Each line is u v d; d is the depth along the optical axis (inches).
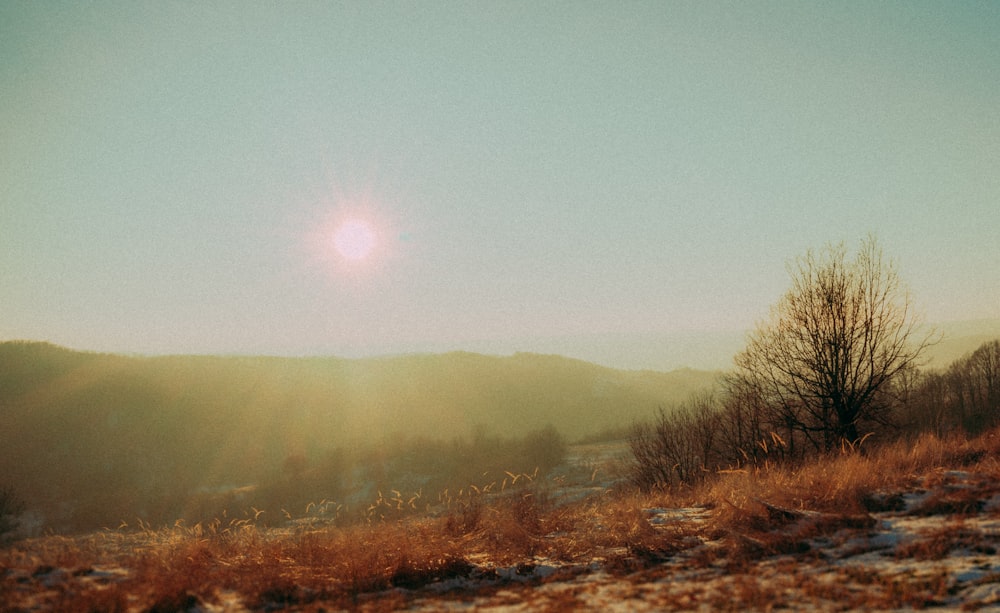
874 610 205.5
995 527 281.7
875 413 758.5
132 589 286.4
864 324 727.7
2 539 863.1
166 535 441.1
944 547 263.3
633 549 353.1
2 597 257.0
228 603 284.4
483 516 463.5
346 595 300.4
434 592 304.5
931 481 383.9
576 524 461.4
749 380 821.9
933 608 201.6
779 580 251.3
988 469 392.2
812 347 756.0
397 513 525.3
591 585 287.4
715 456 905.5
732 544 328.2
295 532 456.4
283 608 279.0
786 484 422.3
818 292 753.0
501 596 284.7
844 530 318.0
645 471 959.6
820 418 766.5
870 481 402.0
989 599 200.4
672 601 239.0
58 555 332.5
